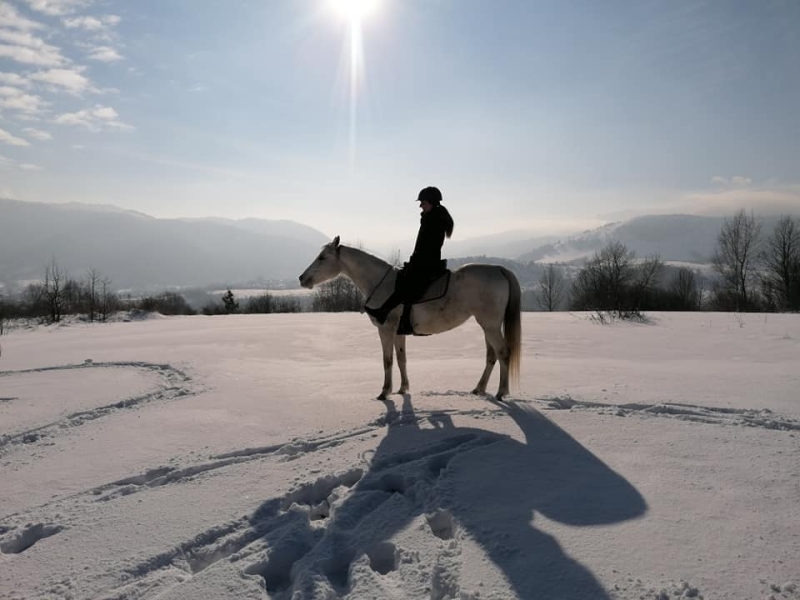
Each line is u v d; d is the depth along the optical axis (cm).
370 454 474
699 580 257
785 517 321
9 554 329
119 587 285
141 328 2130
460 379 820
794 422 505
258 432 568
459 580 268
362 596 261
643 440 471
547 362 962
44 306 3384
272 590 292
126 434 579
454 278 651
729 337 1326
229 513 369
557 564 277
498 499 362
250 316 2698
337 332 1698
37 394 815
